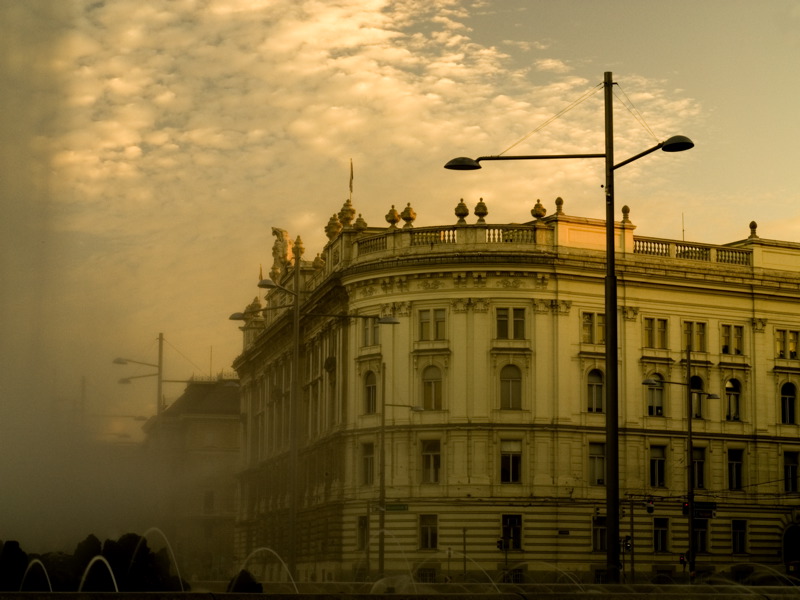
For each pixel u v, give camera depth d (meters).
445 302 92.44
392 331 93.50
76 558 27.27
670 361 96.44
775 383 100.56
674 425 96.12
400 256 93.06
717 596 25.66
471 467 90.62
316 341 109.44
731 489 98.00
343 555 95.50
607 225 32.91
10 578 25.91
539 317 92.38
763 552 98.00
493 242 92.38
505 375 92.00
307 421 112.38
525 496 90.44
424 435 91.88
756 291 99.88
